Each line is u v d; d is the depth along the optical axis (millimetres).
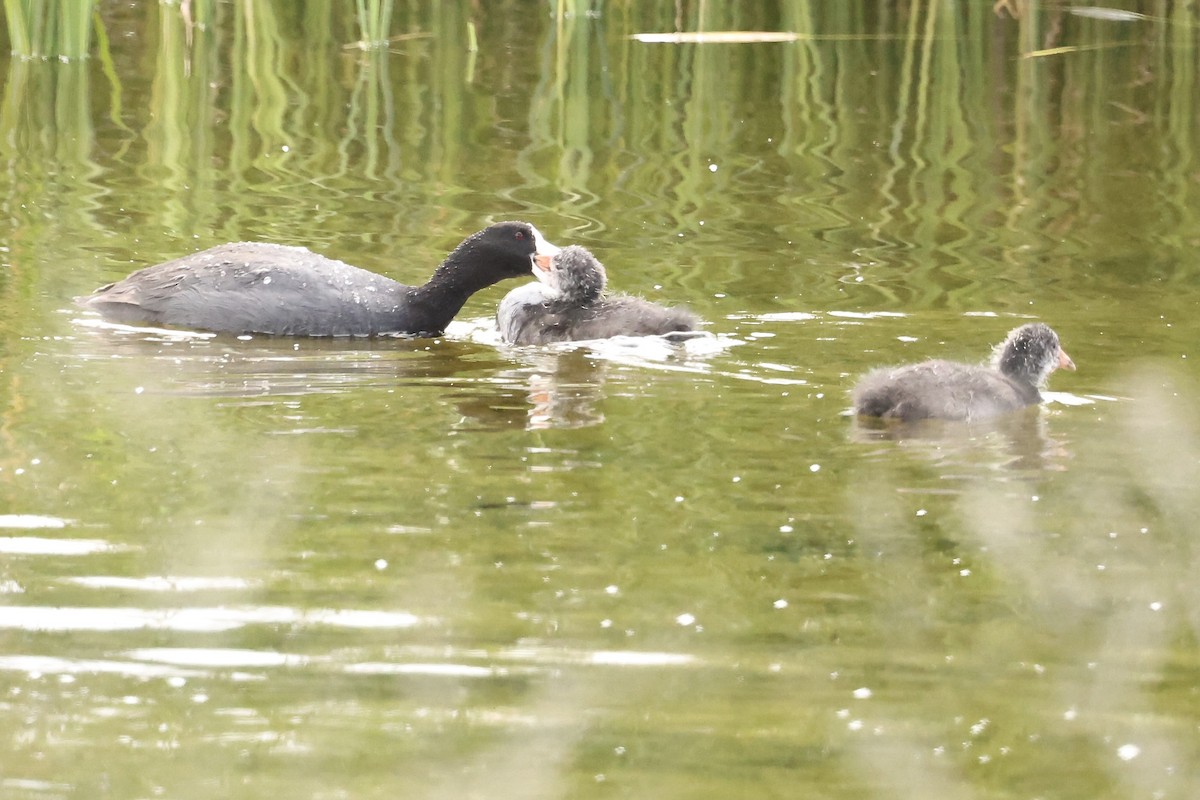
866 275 17594
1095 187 22109
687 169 22875
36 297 15906
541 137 24594
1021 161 23578
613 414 12711
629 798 7242
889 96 27531
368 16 30016
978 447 12023
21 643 8508
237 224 19250
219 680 8180
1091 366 14297
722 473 11312
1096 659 8633
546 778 7391
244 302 15312
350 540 9922
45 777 7332
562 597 9203
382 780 7320
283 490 10734
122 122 24578
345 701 8039
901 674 8445
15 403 12516
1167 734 7887
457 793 7254
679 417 12664
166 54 28938
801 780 7402
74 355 14031
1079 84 28328
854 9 31281
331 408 12711
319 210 20125
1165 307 16359
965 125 25734
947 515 10578
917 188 21953
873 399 12742
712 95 27438
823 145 24391
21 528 9945
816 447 11961
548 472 11234
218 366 13961
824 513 10609
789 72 28969
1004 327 15555
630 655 8547
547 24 32344
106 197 20328
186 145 23391
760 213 20484
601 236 19250
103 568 9414
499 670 8359
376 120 25328
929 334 15273
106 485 10734
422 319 15828
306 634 8672
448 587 9281
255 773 7379
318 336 15422
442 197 20984
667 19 31594
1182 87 28188
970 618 9070
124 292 15594
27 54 28328
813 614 9078
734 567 9656
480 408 12805
